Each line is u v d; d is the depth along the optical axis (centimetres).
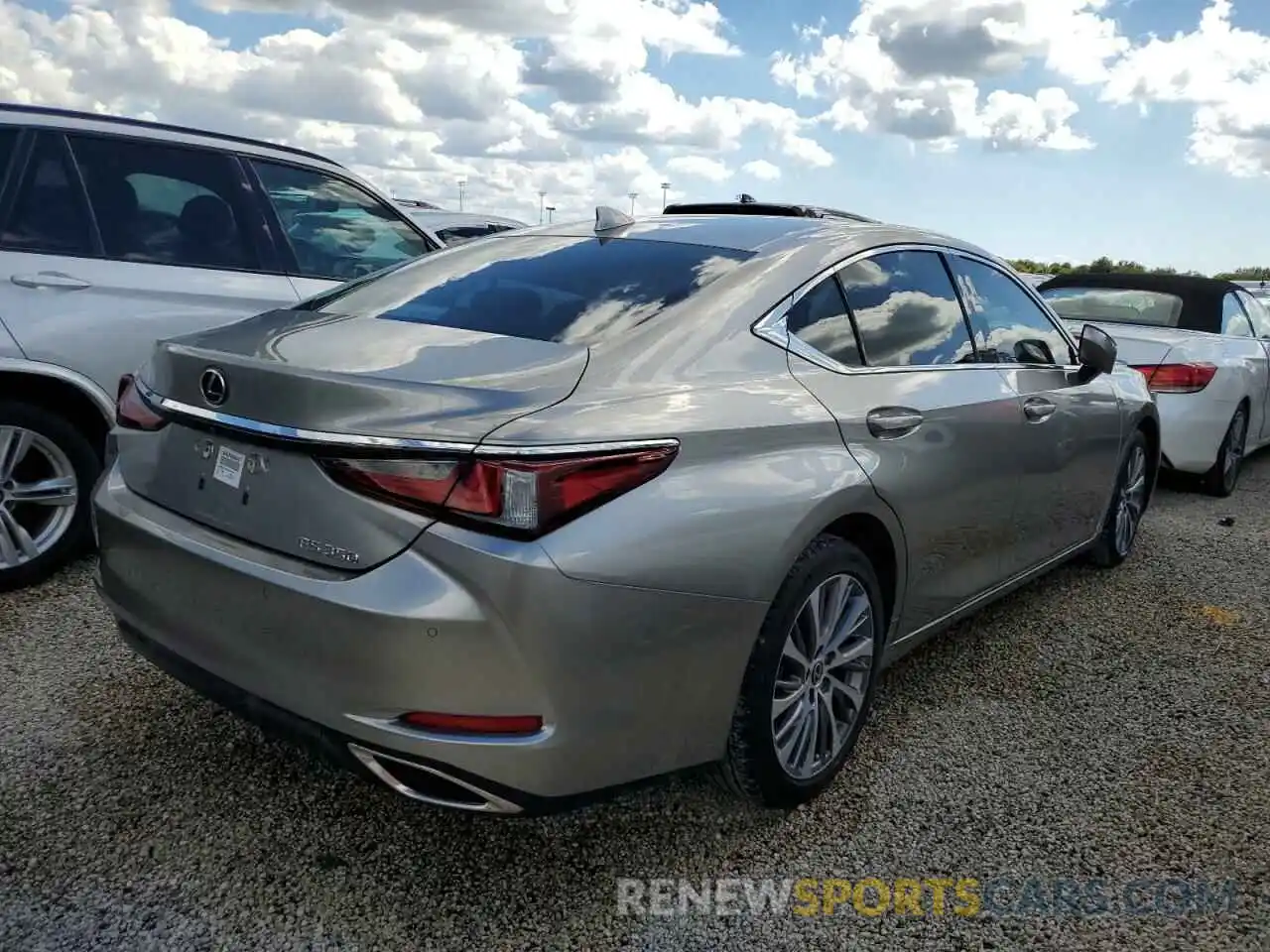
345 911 234
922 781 303
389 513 211
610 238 319
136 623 260
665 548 224
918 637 337
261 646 227
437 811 275
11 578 407
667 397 241
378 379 220
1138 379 509
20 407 401
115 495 267
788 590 257
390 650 208
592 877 252
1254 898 254
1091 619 447
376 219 528
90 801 269
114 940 220
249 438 229
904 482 297
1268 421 793
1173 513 658
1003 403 355
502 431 210
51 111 423
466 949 224
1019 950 233
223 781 282
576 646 212
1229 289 767
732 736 258
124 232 431
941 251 366
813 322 293
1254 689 379
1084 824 284
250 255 468
